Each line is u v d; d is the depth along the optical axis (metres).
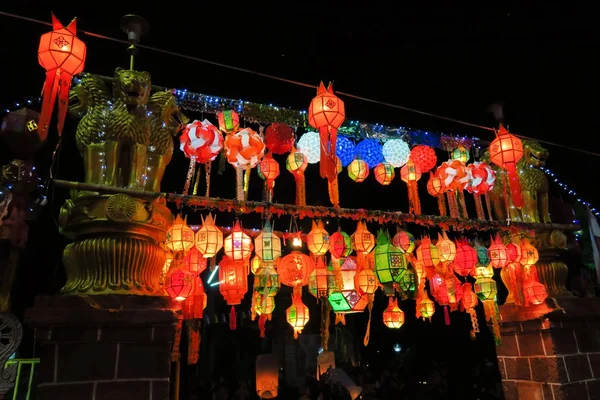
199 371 12.05
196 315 4.65
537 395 5.44
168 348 3.65
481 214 5.68
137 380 3.49
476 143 6.34
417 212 5.48
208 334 12.70
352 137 5.73
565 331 5.52
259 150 4.37
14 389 3.94
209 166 4.57
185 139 4.20
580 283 6.59
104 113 4.01
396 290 5.57
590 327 5.70
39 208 4.77
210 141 4.19
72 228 3.84
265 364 9.68
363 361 13.72
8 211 4.43
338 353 13.46
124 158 4.08
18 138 4.60
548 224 5.79
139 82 4.05
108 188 3.78
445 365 11.77
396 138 5.89
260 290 4.89
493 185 5.95
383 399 9.23
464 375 10.89
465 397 9.95
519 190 5.04
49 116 3.17
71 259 3.78
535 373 5.50
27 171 4.59
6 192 4.45
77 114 4.13
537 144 6.01
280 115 5.25
